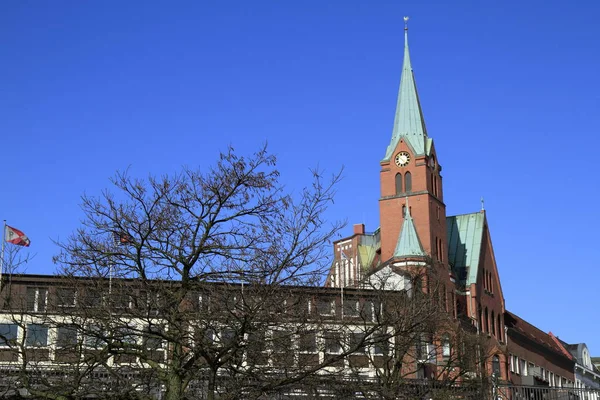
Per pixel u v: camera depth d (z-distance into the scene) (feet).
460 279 356.59
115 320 116.78
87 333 111.34
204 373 122.83
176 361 112.06
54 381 119.34
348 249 373.40
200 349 108.58
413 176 348.59
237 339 109.81
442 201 357.00
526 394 172.96
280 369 118.62
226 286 114.62
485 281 367.45
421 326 151.64
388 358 161.17
